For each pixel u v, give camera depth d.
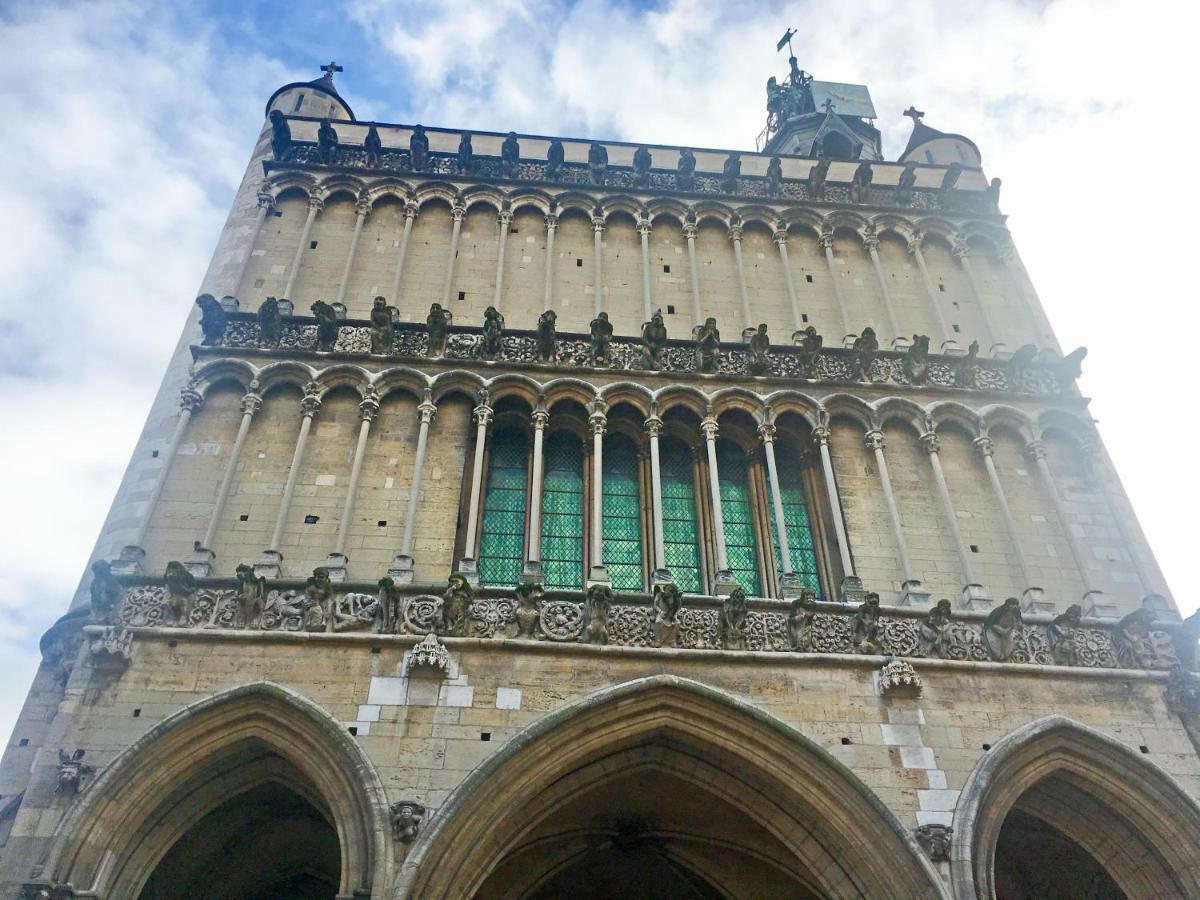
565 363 26.06
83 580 21.53
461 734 18.70
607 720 19.14
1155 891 19.53
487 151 33.72
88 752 18.06
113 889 17.31
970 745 19.72
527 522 23.48
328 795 17.95
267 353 25.38
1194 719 20.73
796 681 20.19
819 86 49.84
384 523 23.06
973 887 17.75
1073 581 24.02
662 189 31.98
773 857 22.27
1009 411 26.73
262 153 32.75
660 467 25.66
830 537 24.12
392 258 29.28
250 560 22.11
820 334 28.98
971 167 35.41
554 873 23.16
